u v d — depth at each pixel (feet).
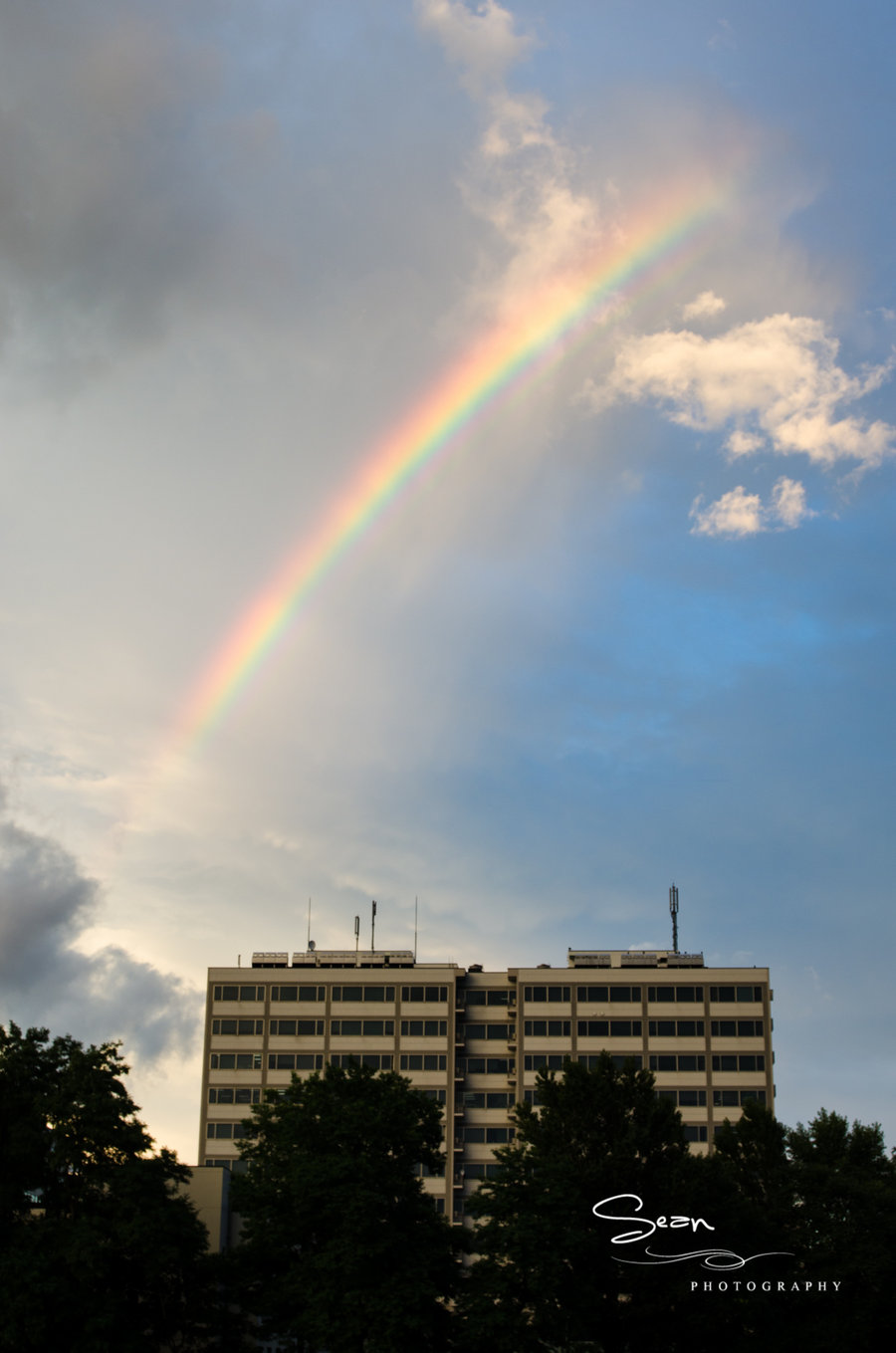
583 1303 265.54
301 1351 275.18
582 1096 315.78
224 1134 549.95
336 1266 255.70
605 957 567.59
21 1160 255.29
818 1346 285.02
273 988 567.59
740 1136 346.33
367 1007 562.25
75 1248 238.27
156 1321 257.75
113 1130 256.73
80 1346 235.20
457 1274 273.75
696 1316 283.59
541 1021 553.64
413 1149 285.43
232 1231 318.86
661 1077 542.57
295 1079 310.24
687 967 563.07
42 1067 269.64
